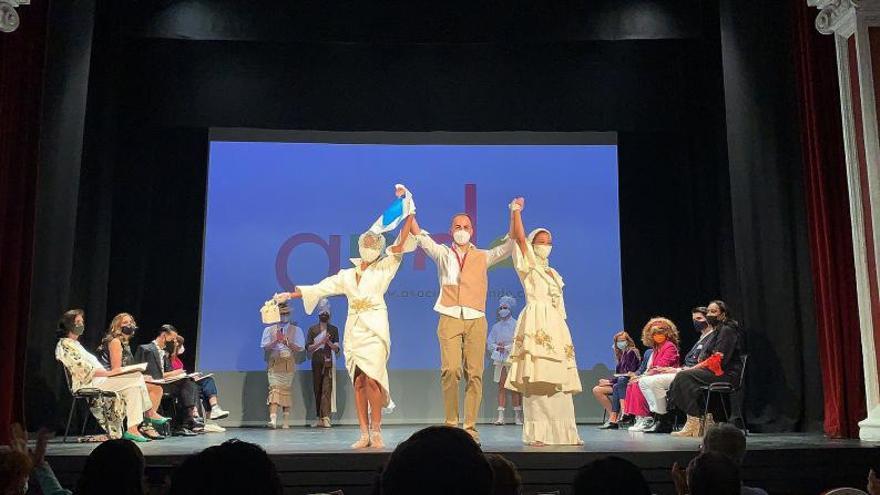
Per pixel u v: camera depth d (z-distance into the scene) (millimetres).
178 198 8273
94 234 6973
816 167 6180
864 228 5691
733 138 6957
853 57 5848
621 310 8469
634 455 4363
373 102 7871
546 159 8703
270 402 7727
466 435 1381
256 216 8477
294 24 7375
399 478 1300
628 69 7863
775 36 6949
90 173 6844
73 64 6523
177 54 7699
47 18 5949
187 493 1563
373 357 4781
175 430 6867
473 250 5148
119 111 7484
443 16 7453
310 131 8383
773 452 4418
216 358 8219
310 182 8586
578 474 1845
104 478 2100
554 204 8641
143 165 7977
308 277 8438
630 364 7367
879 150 5613
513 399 8078
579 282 8516
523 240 5199
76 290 6672
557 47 7840
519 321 5203
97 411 5730
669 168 8484
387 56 7859
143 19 7246
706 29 7434
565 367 5039
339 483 4266
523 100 7887
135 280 7863
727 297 7418
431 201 8633
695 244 8133
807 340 6559
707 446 3096
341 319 8367
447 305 5008
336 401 8234
